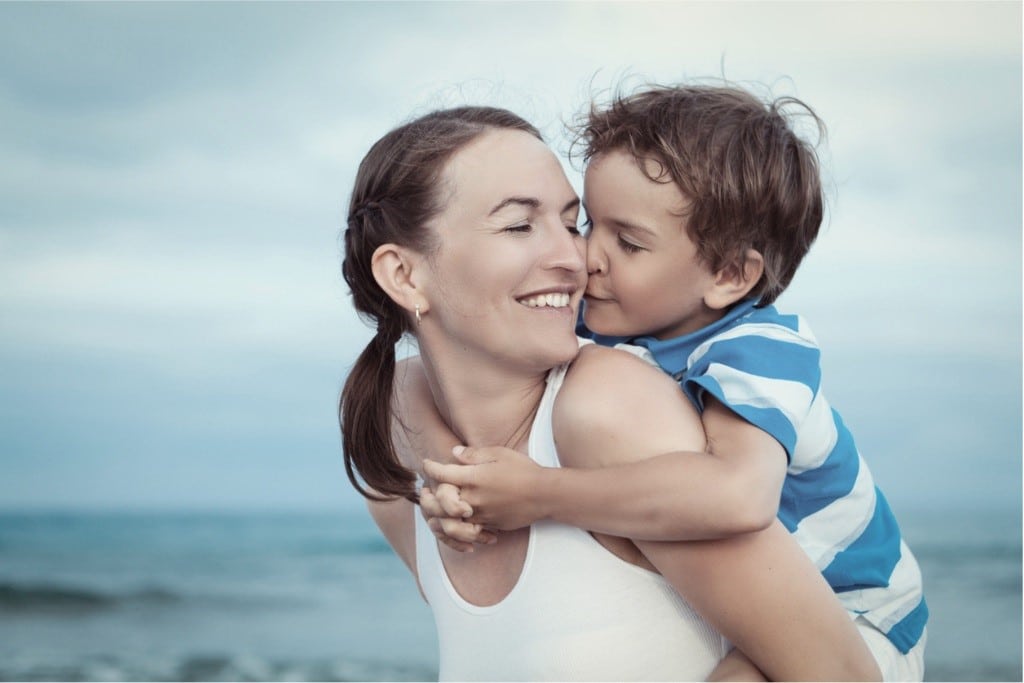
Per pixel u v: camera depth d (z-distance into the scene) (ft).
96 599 65.31
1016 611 60.90
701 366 7.11
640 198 7.70
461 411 6.97
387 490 7.52
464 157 6.60
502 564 6.73
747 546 5.80
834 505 7.73
